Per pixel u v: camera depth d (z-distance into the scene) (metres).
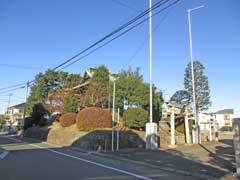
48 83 47.47
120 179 9.62
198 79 39.62
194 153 18.55
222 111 92.56
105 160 15.17
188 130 29.09
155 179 9.91
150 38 21.53
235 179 10.27
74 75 47.94
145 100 27.61
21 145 24.22
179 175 10.95
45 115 42.19
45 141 32.19
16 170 10.77
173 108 26.91
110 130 23.53
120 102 28.48
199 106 39.25
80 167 12.12
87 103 31.06
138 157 16.36
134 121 25.66
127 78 28.92
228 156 16.97
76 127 27.88
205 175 10.84
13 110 75.62
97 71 31.78
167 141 27.48
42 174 10.05
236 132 11.01
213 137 35.72
